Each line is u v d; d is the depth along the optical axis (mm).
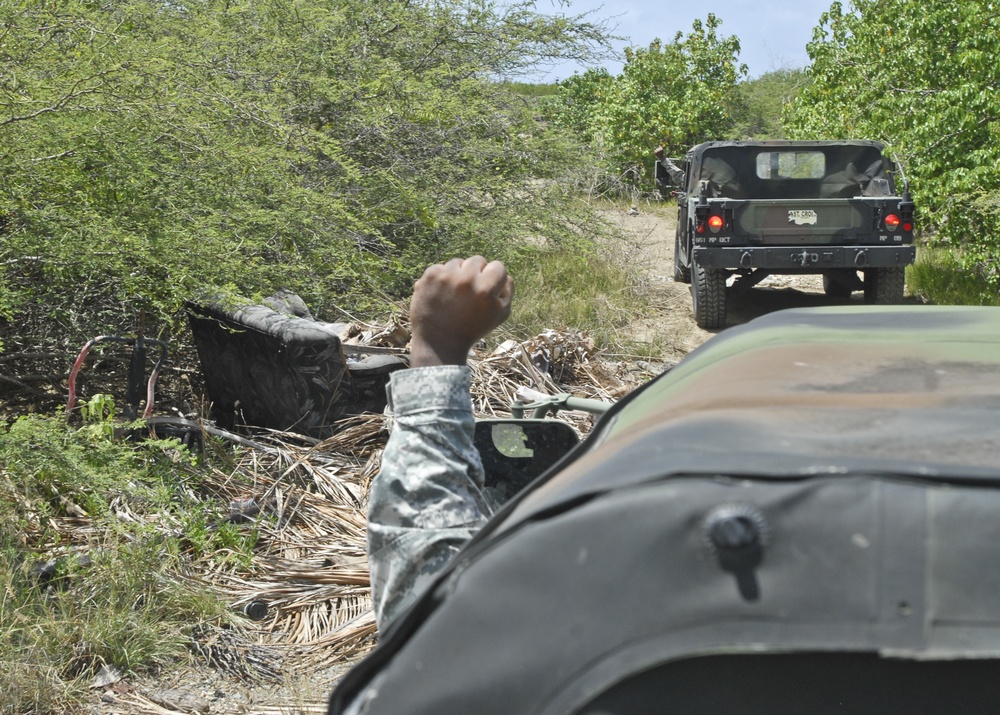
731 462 959
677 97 19969
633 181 17047
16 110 5012
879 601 879
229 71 7285
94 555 3902
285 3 8555
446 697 948
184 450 4605
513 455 1966
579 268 10383
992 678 984
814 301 11039
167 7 7352
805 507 903
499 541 968
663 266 12562
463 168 9242
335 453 5391
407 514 1339
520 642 941
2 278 5031
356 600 4059
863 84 12820
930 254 12188
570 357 7531
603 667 921
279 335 5379
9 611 3551
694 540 912
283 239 6461
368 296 7293
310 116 8398
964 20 10703
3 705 3184
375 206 8312
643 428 1198
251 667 3586
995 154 9688
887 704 987
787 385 1263
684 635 905
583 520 939
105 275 5746
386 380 5762
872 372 1305
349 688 1018
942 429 1049
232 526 4449
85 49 5254
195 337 6238
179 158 5809
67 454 4086
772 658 975
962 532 880
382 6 9883
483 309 1433
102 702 3322
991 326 1560
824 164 10188
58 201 5336
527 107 10133
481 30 10148
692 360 1587
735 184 10180
